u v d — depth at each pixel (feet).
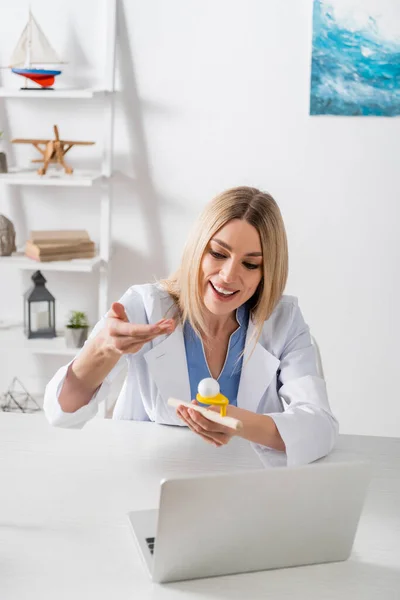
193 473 4.25
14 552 3.35
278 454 4.44
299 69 8.46
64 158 8.80
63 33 8.54
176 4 8.41
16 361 9.24
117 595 3.08
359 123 8.54
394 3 8.21
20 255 8.42
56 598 3.03
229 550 3.21
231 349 5.08
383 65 8.34
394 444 4.84
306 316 9.05
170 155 8.74
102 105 8.66
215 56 8.50
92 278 9.04
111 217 8.89
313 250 8.87
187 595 3.11
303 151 8.64
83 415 4.56
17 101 8.73
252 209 4.56
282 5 8.34
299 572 3.32
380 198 8.71
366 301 8.95
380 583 3.25
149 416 5.19
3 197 8.95
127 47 8.52
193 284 4.68
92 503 3.84
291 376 5.06
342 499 3.24
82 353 4.46
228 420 3.79
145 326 3.93
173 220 8.87
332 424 4.65
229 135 8.66
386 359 9.06
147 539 3.49
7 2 8.53
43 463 4.29
